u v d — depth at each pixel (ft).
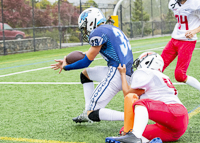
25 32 117.29
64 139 26.07
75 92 44.60
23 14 118.01
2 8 106.01
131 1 181.98
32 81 54.34
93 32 25.57
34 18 120.98
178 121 21.89
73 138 26.25
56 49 123.65
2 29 105.91
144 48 111.04
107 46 25.89
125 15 177.78
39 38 119.85
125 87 24.59
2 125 30.48
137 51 100.99
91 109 26.08
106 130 28.22
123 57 26.09
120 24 171.94
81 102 38.81
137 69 24.34
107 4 167.22
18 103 39.29
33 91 46.09
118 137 21.07
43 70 66.85
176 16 35.63
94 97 25.90
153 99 23.04
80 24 27.63
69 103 38.47
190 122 29.35
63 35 130.52
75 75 59.06
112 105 36.83
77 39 135.54
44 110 35.63
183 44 34.83
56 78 56.49
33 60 88.33
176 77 35.60
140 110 21.11
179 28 35.42
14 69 70.59
